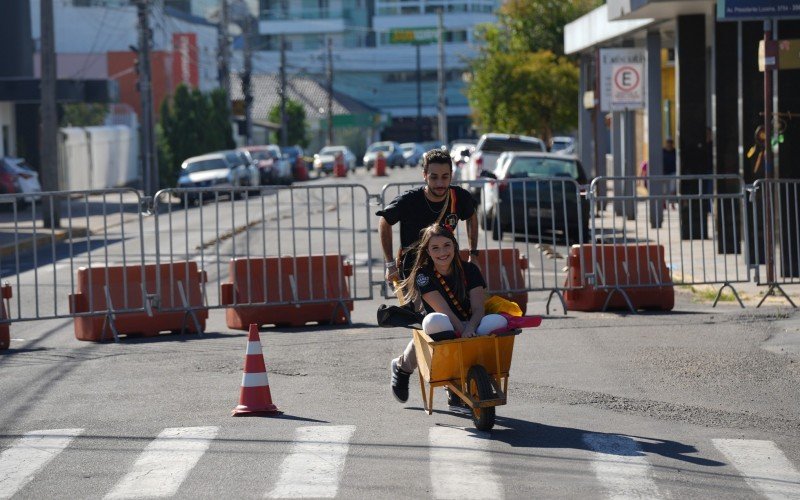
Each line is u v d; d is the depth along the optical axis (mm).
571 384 19078
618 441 15336
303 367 21109
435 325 15500
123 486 13531
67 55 136875
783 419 16594
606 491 13055
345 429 16172
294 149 125375
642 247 28281
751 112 37750
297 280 27078
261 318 26828
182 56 144125
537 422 16484
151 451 15148
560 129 94750
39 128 92375
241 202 80625
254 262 27047
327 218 62062
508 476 13680
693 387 18719
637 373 19859
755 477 13648
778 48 29484
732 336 23141
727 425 16297
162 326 26375
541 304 30000
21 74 83750
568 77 91375
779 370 19844
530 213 46875
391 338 24328
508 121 92562
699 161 46375
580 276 28250
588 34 65375
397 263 16953
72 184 91500
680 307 28953
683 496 12891
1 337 24984
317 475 13789
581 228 28281
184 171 90062
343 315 27219
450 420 16672
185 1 189000
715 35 42219
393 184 27875
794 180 28875
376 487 13266
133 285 26312
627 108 53219
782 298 29375
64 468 14469
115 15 140250
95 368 21641
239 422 16812
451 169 16859
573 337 23625
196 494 13133
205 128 107250
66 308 31438
